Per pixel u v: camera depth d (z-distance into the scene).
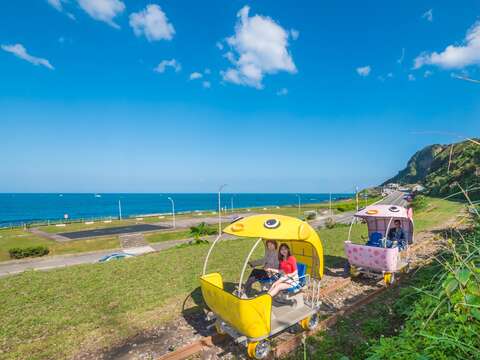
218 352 4.96
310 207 85.69
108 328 6.05
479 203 3.31
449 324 3.30
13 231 46.62
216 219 63.06
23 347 5.38
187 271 10.26
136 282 9.10
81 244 35.47
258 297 4.38
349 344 4.88
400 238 8.98
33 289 8.62
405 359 3.19
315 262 5.72
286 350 4.80
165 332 5.87
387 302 6.57
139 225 53.00
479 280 3.11
